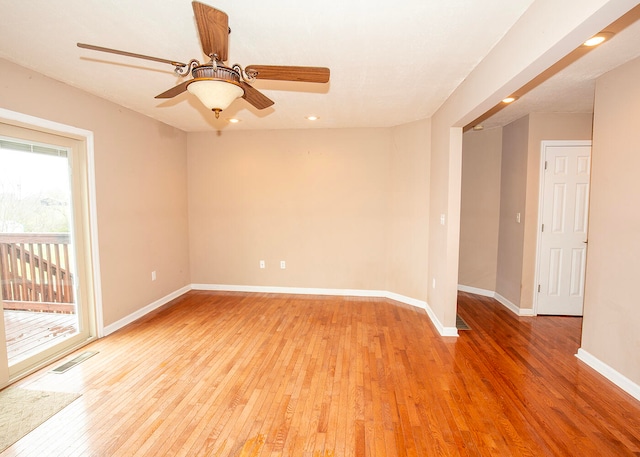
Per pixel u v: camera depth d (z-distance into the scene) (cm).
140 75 273
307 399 234
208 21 153
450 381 258
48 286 288
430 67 258
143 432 200
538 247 404
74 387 246
